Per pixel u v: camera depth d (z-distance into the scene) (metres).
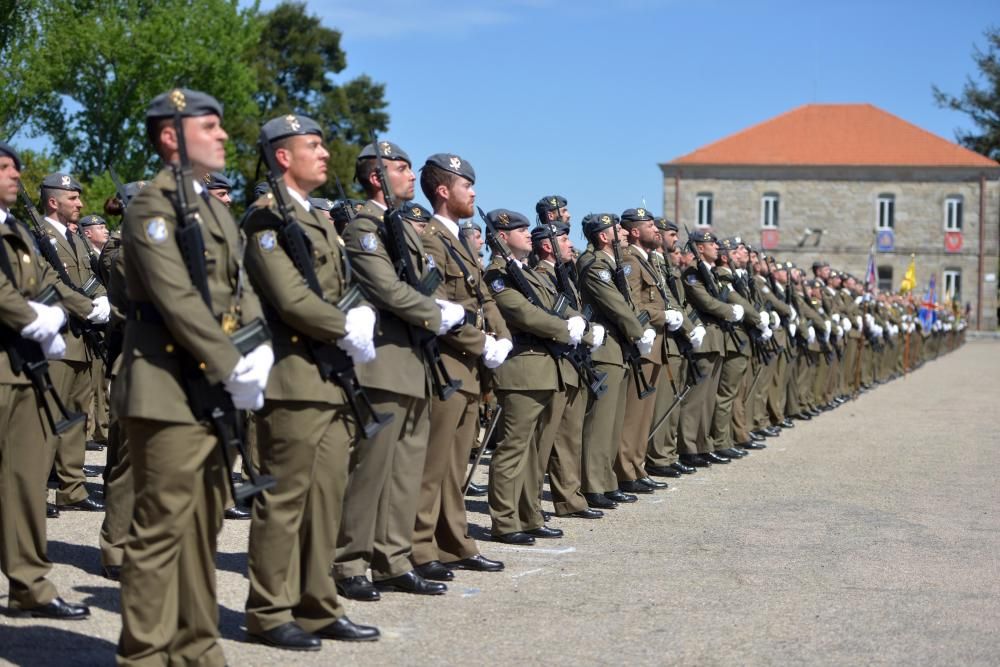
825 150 66.50
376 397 6.96
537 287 9.52
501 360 8.05
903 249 66.00
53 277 9.17
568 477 10.11
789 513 10.48
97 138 39.59
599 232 10.61
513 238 9.80
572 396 9.95
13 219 6.63
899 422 18.97
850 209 66.06
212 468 5.46
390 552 7.39
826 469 13.38
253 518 6.13
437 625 6.66
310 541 6.27
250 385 5.25
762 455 14.59
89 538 8.66
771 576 8.02
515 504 9.05
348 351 6.08
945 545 9.16
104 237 12.01
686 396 13.34
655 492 11.57
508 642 6.35
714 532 9.55
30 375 6.34
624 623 6.78
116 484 7.42
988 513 10.66
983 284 66.12
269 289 5.88
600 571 8.12
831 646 6.40
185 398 5.28
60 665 5.71
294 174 6.21
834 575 8.08
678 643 6.39
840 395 22.72
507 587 7.62
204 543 5.51
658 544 9.05
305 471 6.09
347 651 6.11
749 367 15.26
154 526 5.30
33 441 6.43
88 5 39.12
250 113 42.47
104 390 13.37
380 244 6.97
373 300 6.87
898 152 66.31
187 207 5.20
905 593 7.60
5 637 6.11
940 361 40.53
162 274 5.11
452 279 7.84
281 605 6.15
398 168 7.39
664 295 11.77
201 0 39.25
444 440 7.82
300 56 57.84
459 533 8.09
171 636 5.39
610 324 10.48
